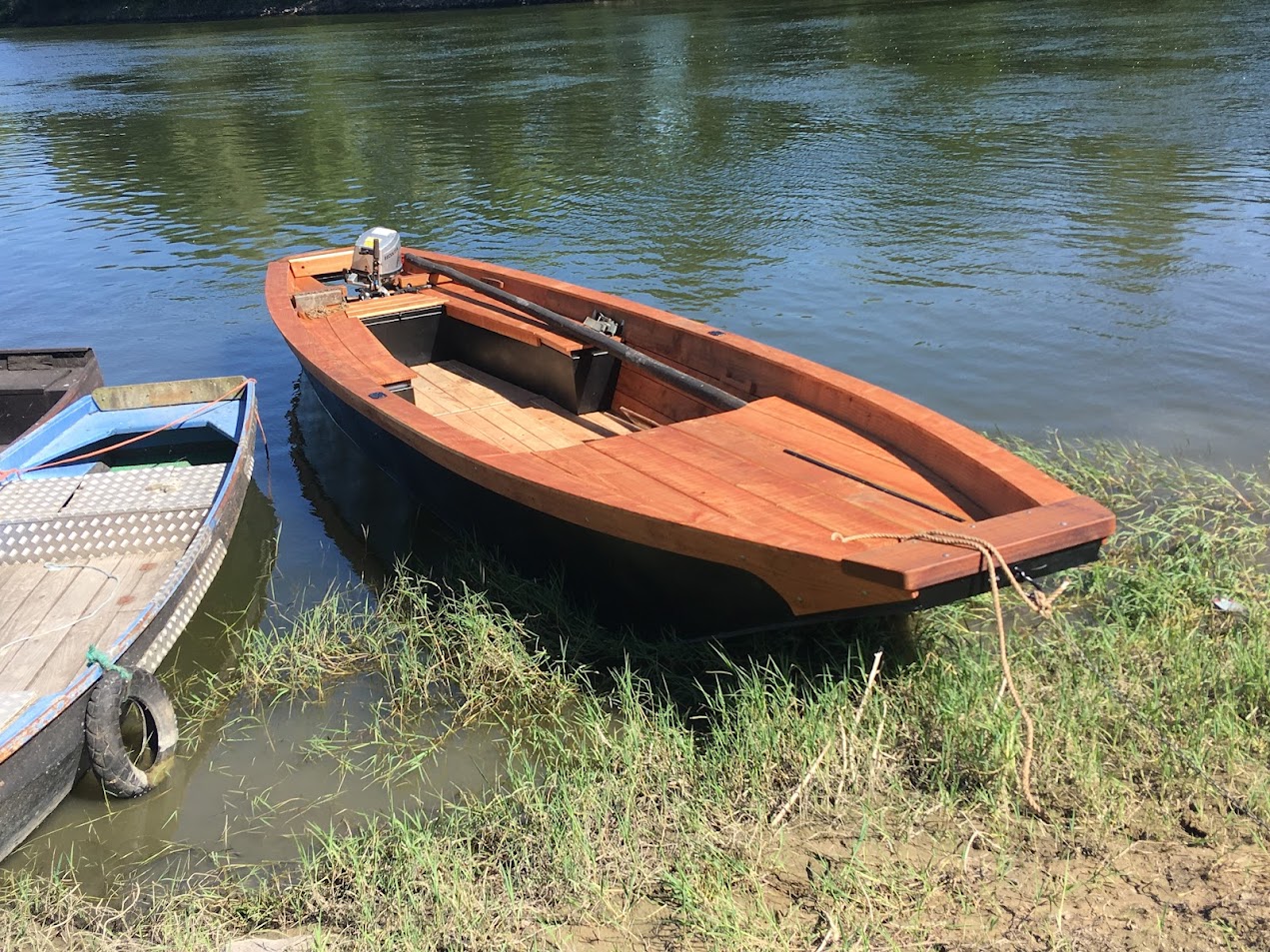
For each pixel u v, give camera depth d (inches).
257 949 140.9
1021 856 142.6
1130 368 321.7
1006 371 325.7
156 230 562.6
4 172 742.5
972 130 657.0
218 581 244.2
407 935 138.9
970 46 1018.1
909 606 149.6
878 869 142.3
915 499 177.3
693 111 799.7
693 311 390.9
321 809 171.2
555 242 489.7
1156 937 127.2
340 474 297.1
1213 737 158.4
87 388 322.0
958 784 157.2
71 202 639.8
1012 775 154.3
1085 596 207.9
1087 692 169.3
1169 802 148.3
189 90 1149.1
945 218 483.8
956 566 145.6
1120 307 367.9
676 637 195.9
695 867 144.6
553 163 663.8
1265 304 361.1
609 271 442.3
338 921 146.0
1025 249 434.3
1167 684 170.6
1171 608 197.5
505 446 258.4
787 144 663.8
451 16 1873.8
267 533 265.1
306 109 949.2
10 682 180.5
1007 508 169.9
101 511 225.3
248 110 964.0
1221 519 235.0
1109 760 157.5
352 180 653.3
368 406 235.8
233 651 217.2
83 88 1232.2
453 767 179.3
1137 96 714.8
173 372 373.7
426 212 563.8
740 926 134.6
